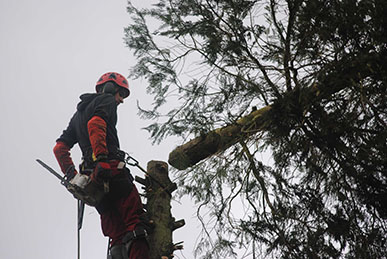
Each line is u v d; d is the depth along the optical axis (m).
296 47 7.02
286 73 7.07
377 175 6.84
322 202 7.06
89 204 6.44
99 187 6.36
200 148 7.26
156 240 6.73
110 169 6.28
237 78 7.11
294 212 7.05
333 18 6.59
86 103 6.99
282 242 6.97
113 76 7.33
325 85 6.62
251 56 7.25
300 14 6.77
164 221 6.94
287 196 7.15
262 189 7.14
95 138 6.35
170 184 7.22
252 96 7.15
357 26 6.56
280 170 7.20
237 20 7.28
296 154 7.16
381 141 6.36
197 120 7.10
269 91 7.09
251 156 7.23
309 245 6.86
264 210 7.13
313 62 6.93
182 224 7.09
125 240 6.19
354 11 6.51
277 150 7.28
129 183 6.50
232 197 7.28
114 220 6.44
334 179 7.06
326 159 7.13
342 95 6.92
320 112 6.73
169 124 7.25
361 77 6.58
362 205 6.98
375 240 6.79
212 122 7.16
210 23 7.38
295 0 6.95
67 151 7.12
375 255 6.80
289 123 7.05
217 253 7.09
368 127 6.82
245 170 7.35
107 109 6.71
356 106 6.69
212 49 7.22
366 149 6.51
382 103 6.59
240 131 7.25
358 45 6.68
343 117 6.68
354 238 6.84
